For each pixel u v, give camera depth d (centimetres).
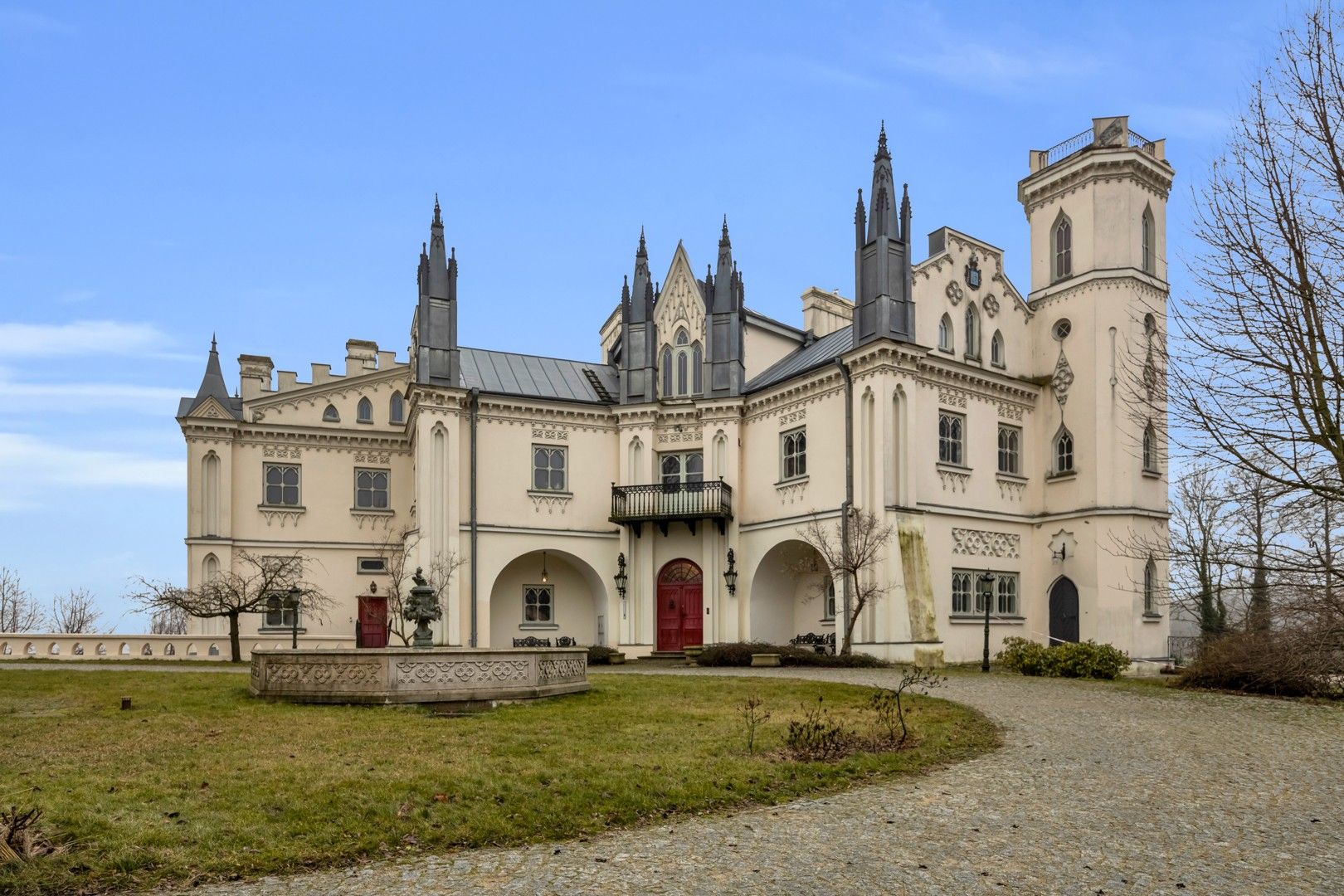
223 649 3450
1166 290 3472
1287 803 1075
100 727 1434
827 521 3200
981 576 3262
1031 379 3544
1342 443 1473
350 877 804
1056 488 3428
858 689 2033
